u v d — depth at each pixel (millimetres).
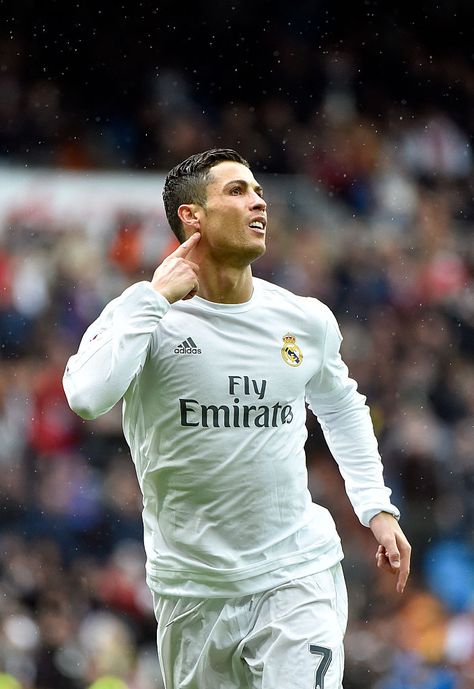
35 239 50688
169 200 15641
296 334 15297
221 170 15227
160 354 14891
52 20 64938
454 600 42250
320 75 69375
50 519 41750
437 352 53594
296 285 53938
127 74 65250
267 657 14766
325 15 71000
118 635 37938
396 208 62375
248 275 15344
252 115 65750
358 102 69188
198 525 15000
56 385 44906
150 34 66625
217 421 14836
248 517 14938
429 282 56438
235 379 14867
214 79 67625
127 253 51094
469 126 70750
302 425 15453
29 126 61031
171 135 63594
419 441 47594
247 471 14867
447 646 39875
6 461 42844
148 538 15562
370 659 39719
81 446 43719
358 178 63531
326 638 14750
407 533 44906
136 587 40438
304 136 65875
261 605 15016
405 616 41188
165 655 15719
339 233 58219
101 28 66062
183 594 15141
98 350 14344
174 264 14883
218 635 15133
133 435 15469
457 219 63812
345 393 16203
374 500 15906
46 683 36562
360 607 41469
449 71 71875
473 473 47469
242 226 15031
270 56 68812
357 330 52969
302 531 15250
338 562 15609
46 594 38906
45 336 47531
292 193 61344
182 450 14906
